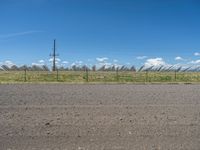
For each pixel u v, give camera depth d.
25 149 6.80
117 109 11.90
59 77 48.75
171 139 7.57
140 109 11.91
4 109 11.89
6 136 7.77
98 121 9.55
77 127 8.74
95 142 7.32
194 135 7.93
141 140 7.48
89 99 15.32
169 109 11.92
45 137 7.71
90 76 49.59
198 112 11.27
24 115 10.60
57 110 11.67
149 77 47.19
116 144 7.17
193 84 31.16
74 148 6.89
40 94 18.17
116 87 25.41
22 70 68.44
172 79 45.12
